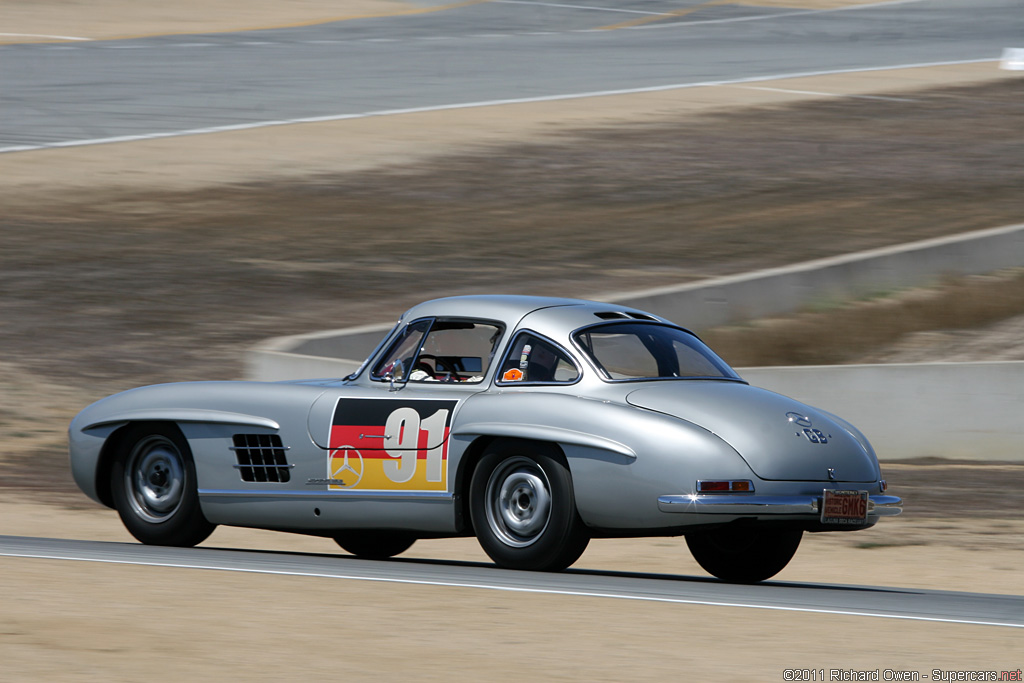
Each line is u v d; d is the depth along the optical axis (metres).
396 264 96.06
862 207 114.69
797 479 26.62
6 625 21.16
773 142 137.75
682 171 126.31
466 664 19.09
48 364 71.25
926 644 21.09
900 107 154.62
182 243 100.81
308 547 36.97
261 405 30.47
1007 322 86.75
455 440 28.12
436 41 198.62
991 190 120.06
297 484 29.75
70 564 27.33
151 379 69.62
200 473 30.75
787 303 86.94
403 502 28.67
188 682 17.89
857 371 58.53
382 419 29.03
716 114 149.75
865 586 31.02
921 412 58.25
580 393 27.86
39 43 187.25
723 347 79.31
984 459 57.50
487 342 29.25
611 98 157.38
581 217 111.19
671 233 106.31
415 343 29.95
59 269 92.69
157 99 150.75
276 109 147.25
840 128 144.12
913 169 127.94
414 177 122.56
